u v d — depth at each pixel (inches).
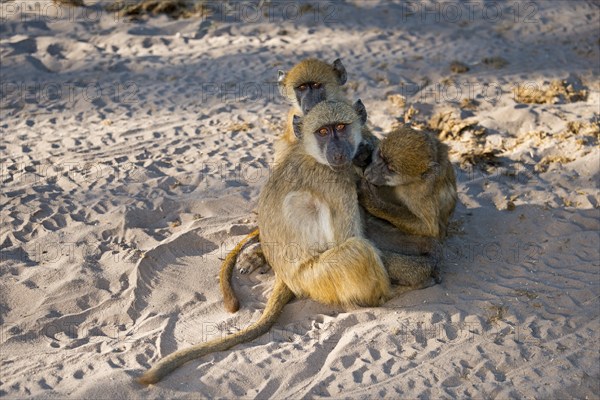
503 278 273.6
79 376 225.3
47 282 272.1
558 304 258.1
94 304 263.9
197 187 346.3
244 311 262.4
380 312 255.9
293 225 254.4
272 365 229.5
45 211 321.7
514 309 255.3
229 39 550.0
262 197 266.5
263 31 562.6
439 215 273.6
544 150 361.1
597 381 224.1
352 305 260.5
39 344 243.6
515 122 399.2
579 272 274.8
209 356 233.9
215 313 262.2
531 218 307.1
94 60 514.6
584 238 292.5
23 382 221.0
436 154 266.8
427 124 411.8
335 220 252.4
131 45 538.6
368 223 282.7
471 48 521.3
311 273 256.7
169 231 308.5
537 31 543.8
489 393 219.0
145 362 233.0
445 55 511.2
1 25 560.1
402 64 497.4
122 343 242.7
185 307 264.2
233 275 281.3
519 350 235.3
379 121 415.8
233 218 316.2
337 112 252.7
